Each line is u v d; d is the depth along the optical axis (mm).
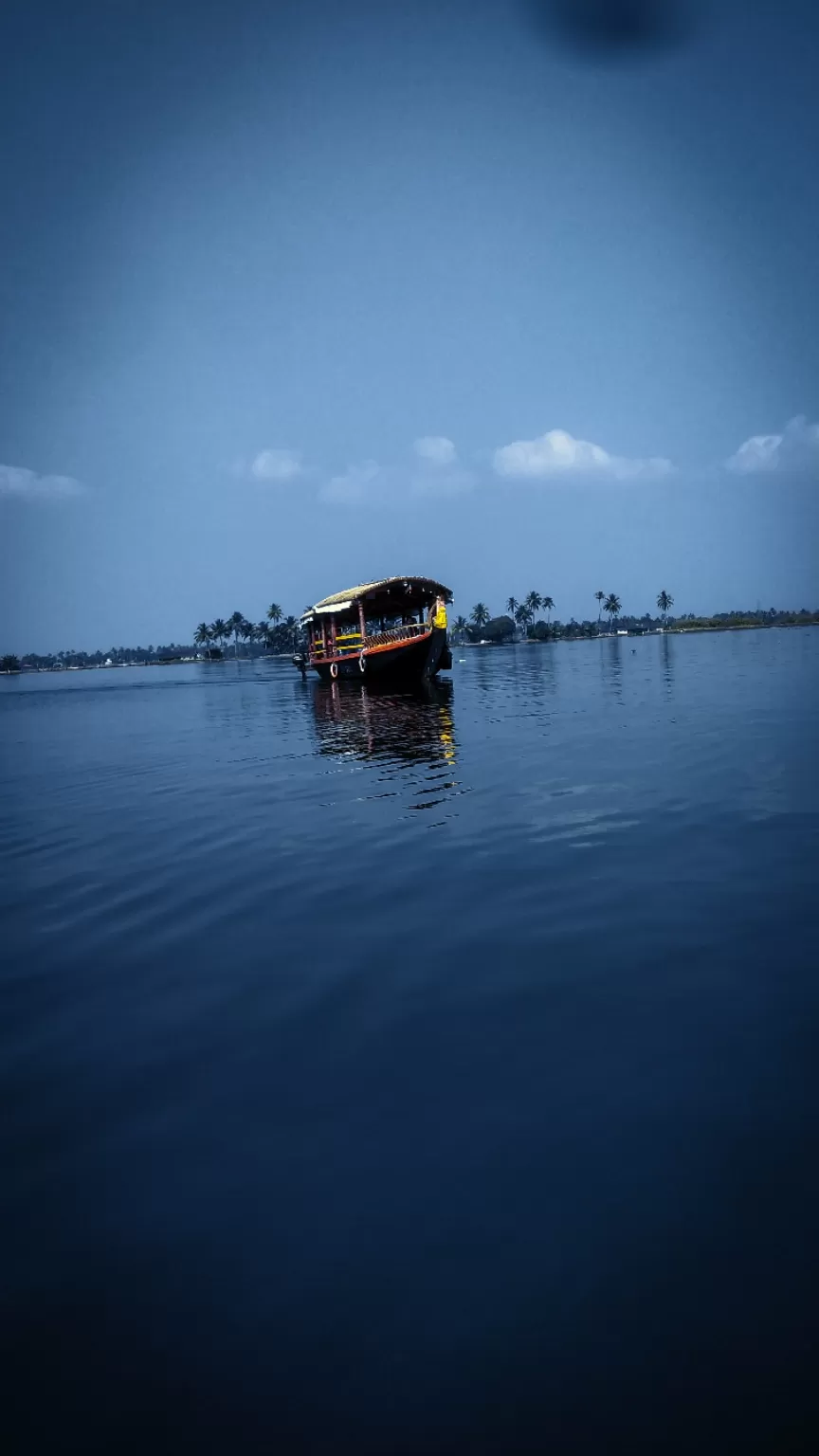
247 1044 5145
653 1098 4203
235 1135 4137
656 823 10391
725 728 19578
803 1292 2955
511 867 8773
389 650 47312
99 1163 3967
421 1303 3002
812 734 17781
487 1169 3723
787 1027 4859
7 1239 3465
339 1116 4242
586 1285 3035
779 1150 3715
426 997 5652
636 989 5539
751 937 6344
